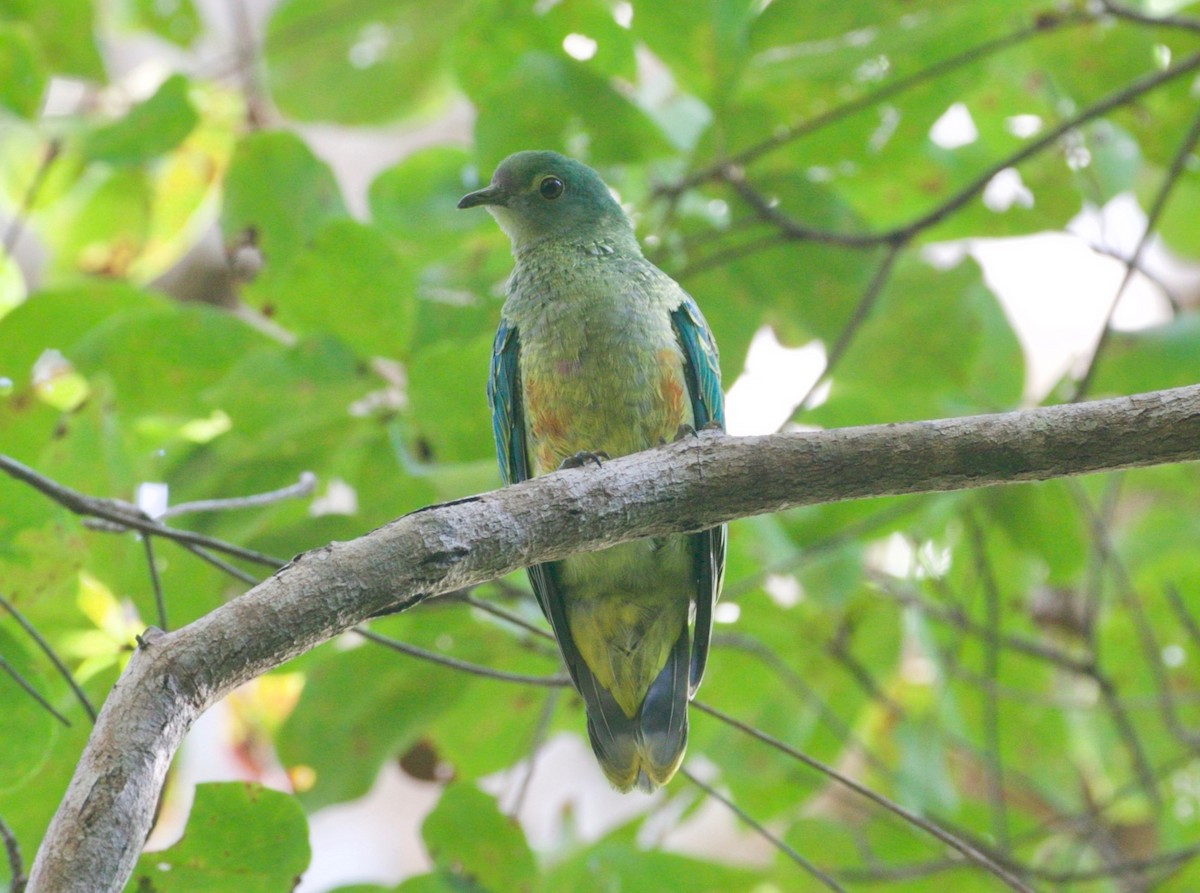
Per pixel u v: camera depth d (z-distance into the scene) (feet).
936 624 44.73
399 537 20.89
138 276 48.29
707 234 37.76
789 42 35.96
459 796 32.40
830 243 37.04
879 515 38.68
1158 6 47.70
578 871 38.63
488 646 37.11
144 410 35.35
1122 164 42.50
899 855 41.04
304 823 25.32
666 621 30.89
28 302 35.76
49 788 29.32
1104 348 38.58
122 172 47.29
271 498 27.27
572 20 39.86
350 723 36.24
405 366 34.12
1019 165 42.29
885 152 39.11
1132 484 45.75
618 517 23.04
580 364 31.12
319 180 37.32
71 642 31.19
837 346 34.73
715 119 36.76
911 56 37.35
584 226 34.24
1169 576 44.09
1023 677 45.14
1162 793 45.75
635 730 30.50
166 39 49.16
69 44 43.96
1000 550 43.16
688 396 31.60
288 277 33.42
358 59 46.98
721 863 37.88
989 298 40.11
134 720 18.06
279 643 19.51
